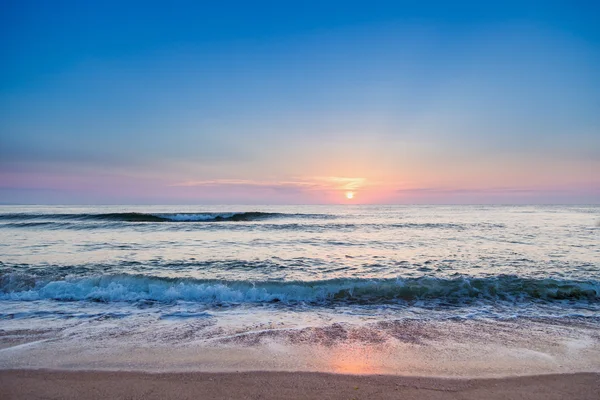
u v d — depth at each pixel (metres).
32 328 6.21
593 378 4.23
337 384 4.03
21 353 4.98
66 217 35.94
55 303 8.05
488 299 8.60
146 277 9.68
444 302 8.38
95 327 6.30
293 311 7.62
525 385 4.04
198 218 38.31
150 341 5.56
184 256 14.79
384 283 9.35
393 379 4.18
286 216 45.34
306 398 3.69
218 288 8.84
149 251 16.11
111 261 13.42
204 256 14.83
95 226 29.20
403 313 7.47
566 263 13.15
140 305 7.98
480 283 9.49
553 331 6.15
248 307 7.94
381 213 61.31
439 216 51.44
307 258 14.47
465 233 25.48
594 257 14.48
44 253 15.19
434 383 4.07
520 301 8.43
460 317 7.10
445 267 12.50
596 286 9.16
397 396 3.75
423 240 21.05
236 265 12.92
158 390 3.86
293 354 5.02
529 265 12.78
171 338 5.72
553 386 4.02
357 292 9.05
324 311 7.63
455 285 9.38
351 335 5.90
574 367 4.57
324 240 21.06
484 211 74.25
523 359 4.84
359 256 14.98
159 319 6.88
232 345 5.39
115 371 4.38
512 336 5.86
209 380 4.12
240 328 6.31
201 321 6.77
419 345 5.42
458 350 5.20
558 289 9.12
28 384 4.00
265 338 5.73
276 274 11.45
